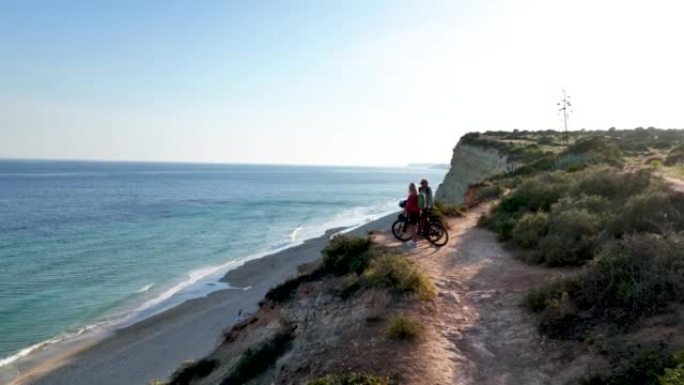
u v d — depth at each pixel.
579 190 20.03
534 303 10.45
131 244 53.25
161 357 23.16
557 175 25.23
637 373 6.94
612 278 9.70
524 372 8.29
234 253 48.91
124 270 41.41
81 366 22.62
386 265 12.75
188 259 46.03
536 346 9.03
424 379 8.11
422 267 13.92
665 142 45.94
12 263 43.38
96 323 28.53
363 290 12.34
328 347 9.79
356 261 14.82
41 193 118.62
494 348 9.27
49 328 27.72
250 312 28.30
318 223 72.06
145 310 30.78
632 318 8.67
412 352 8.93
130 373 21.62
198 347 23.98
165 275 39.84
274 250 50.00
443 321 10.41
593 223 14.55
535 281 12.50
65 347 25.00
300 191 144.25
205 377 14.80
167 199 109.06
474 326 10.20
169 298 33.22
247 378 11.64
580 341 8.64
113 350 24.36
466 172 64.19
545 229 15.91
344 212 88.44
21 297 33.50
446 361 8.74
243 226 67.94
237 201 106.25
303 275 16.72
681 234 11.73
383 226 58.06
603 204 16.83
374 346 9.29
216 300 32.06
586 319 9.25
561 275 11.06
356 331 10.17
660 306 8.73
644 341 7.81
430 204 16.98
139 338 25.84
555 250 13.73
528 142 59.38
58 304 32.06
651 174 20.31
